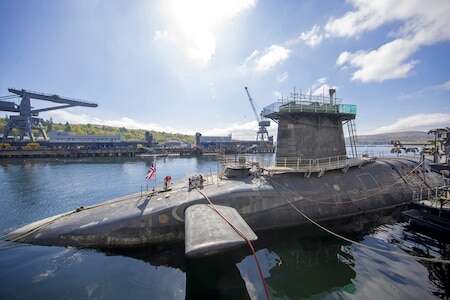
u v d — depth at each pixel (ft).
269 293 32.60
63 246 44.29
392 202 66.95
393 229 53.26
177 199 50.42
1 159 282.15
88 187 129.70
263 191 55.31
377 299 31.14
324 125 72.33
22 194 112.37
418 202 57.98
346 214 60.34
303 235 50.44
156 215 46.62
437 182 77.46
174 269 38.45
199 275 36.78
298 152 69.82
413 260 40.63
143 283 34.83
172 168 224.94
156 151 380.17
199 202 48.91
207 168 225.56
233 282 35.06
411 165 81.71
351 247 45.60
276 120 76.84
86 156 322.34
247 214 51.85
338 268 38.65
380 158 87.10
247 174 63.36
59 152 308.40
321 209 58.18
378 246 45.65
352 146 79.10
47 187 128.77
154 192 56.95
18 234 47.39
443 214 51.42
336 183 64.44
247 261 40.70
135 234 45.06
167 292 32.86
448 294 31.76
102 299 31.40
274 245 46.42
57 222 48.32
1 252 42.73
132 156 346.74
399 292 32.37
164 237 46.14
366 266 39.01
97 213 49.19
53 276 36.29
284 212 54.54
